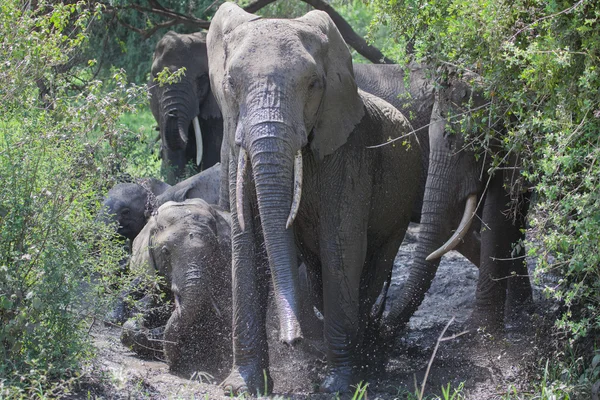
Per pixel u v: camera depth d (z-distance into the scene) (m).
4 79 10.01
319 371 12.29
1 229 9.68
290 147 10.08
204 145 23.09
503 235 13.64
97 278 11.06
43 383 9.05
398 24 11.82
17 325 9.23
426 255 13.54
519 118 10.49
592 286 10.12
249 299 11.14
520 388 10.73
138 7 21.55
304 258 12.66
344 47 11.29
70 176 10.10
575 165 9.62
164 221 13.35
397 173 12.62
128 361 12.11
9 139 10.02
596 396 9.35
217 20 11.59
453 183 13.44
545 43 9.65
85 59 20.47
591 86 9.29
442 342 13.43
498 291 13.60
